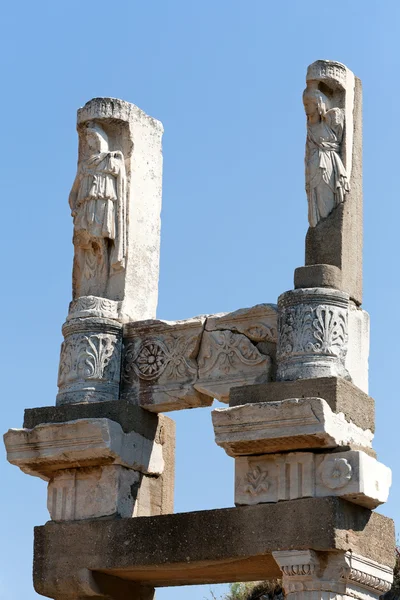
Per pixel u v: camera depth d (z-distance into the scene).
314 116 16.00
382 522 15.38
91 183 17.00
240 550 14.99
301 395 14.95
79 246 17.17
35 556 16.28
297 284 15.43
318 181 15.72
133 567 15.75
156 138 17.70
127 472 16.30
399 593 21.69
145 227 17.31
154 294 17.31
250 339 15.82
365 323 15.77
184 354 16.25
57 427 16.12
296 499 14.80
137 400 16.48
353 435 14.99
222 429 15.06
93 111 17.30
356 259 15.81
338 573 14.59
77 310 16.86
